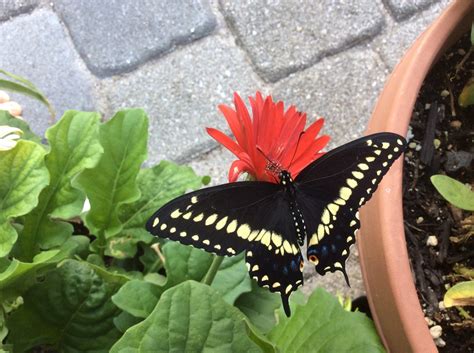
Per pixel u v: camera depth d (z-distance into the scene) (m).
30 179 0.25
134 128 0.28
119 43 0.46
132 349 0.20
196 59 0.46
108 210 0.28
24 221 0.27
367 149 0.22
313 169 0.22
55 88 0.45
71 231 0.27
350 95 0.46
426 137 0.34
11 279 0.24
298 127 0.21
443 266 0.33
